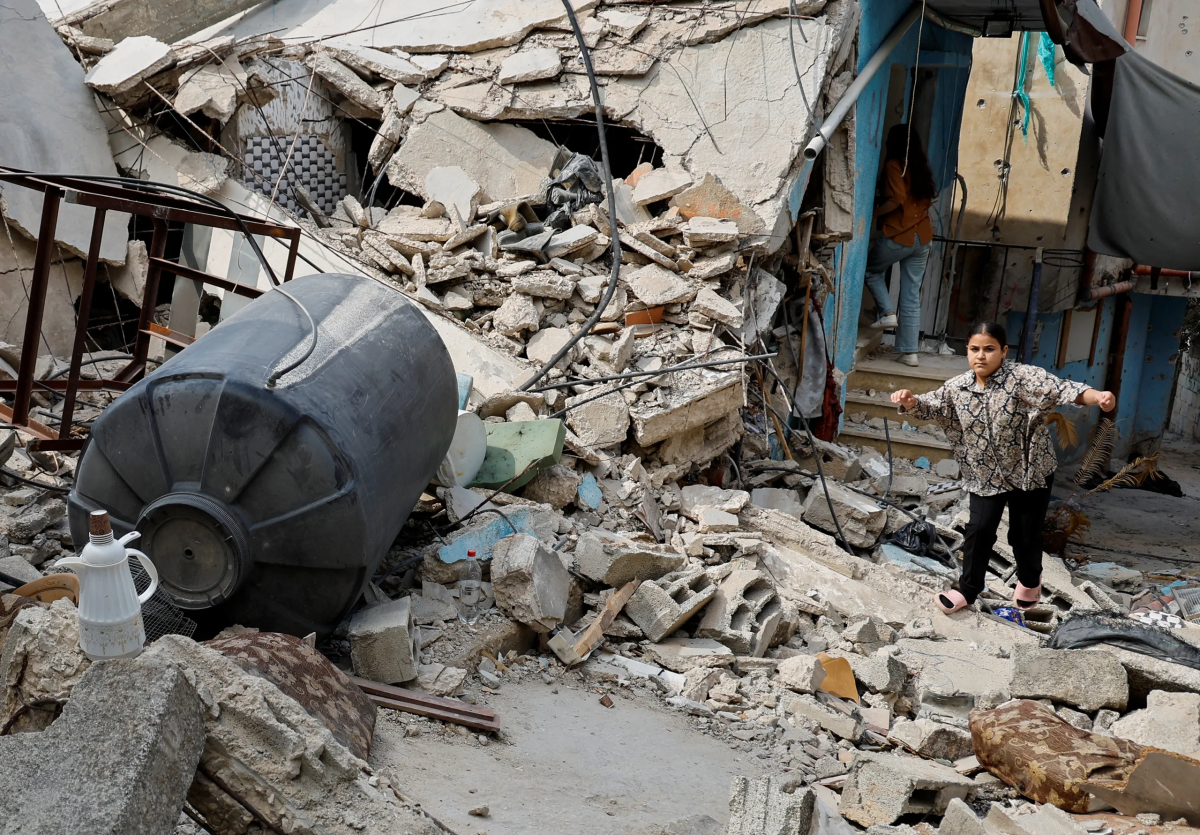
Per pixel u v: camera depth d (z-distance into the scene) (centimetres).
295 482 373
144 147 770
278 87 807
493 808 327
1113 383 1673
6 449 496
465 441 553
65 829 218
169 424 373
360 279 494
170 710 251
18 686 294
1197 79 1600
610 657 477
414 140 804
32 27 730
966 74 1231
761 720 447
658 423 648
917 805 372
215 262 762
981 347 552
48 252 449
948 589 652
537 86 808
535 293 718
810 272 843
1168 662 489
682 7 810
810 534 655
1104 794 373
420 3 864
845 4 784
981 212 1349
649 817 341
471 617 458
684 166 772
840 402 941
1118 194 1172
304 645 358
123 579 288
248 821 270
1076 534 1052
